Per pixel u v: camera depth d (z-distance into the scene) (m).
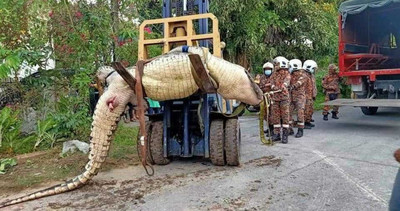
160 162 5.30
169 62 4.23
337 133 7.52
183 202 3.84
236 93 4.55
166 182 4.54
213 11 11.66
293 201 3.78
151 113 5.73
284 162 5.27
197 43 5.59
